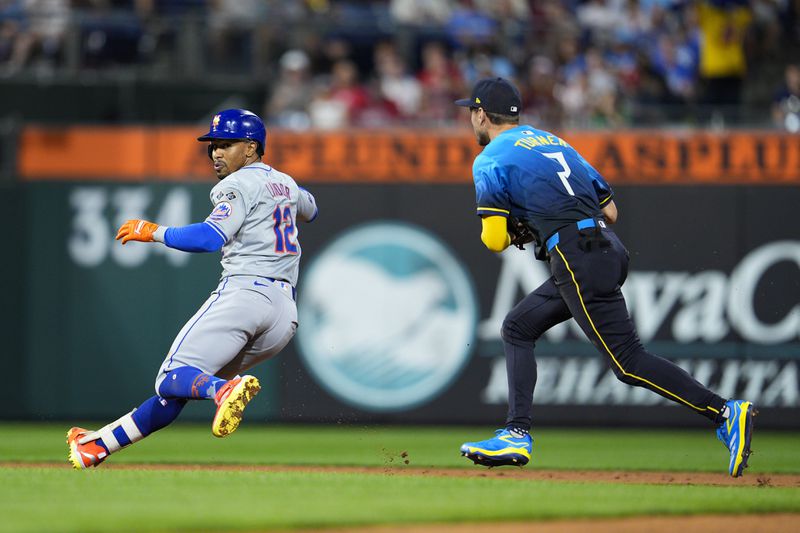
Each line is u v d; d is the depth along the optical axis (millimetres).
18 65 43375
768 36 46344
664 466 27578
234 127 20172
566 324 38812
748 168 38750
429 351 39094
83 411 39281
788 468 27297
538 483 20891
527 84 45031
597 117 43281
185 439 35094
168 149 39562
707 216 38750
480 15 48562
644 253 38844
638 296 38844
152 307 39312
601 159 39062
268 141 39375
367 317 39188
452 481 20828
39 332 39469
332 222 39312
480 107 21766
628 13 50781
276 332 20156
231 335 19547
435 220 39219
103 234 39531
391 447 32719
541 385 38875
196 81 43188
